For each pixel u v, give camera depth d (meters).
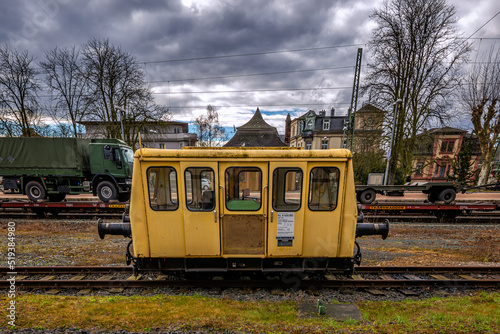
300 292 4.78
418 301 4.44
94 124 23.70
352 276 5.43
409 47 19.36
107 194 12.02
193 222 4.57
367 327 3.35
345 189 4.60
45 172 11.85
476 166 31.31
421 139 20.41
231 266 4.86
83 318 3.64
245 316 3.78
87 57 21.06
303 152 4.50
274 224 4.59
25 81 20.39
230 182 4.57
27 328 3.35
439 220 11.00
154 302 4.26
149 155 4.49
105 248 7.21
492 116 19.95
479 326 3.28
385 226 5.29
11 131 21.33
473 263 6.24
